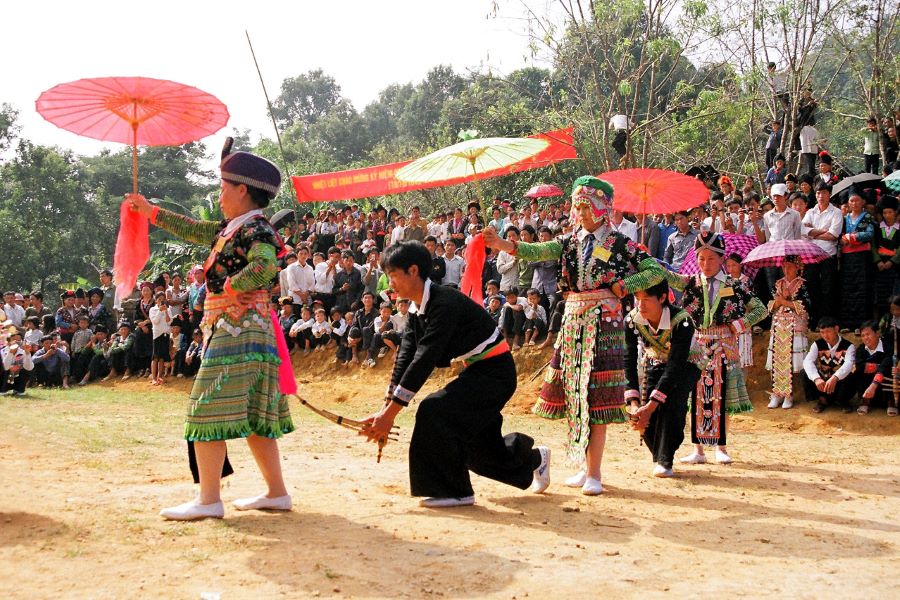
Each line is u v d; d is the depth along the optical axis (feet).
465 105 75.97
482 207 20.27
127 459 21.98
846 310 37.19
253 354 15.39
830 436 31.35
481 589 12.21
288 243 58.65
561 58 54.95
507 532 15.43
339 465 22.36
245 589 11.75
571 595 12.06
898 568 13.85
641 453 26.40
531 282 45.39
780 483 21.42
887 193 40.60
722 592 12.39
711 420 24.29
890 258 35.58
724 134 68.69
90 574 12.08
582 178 19.70
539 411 20.97
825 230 37.76
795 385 37.29
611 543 14.94
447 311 16.92
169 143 17.81
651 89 54.80
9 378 42.04
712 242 24.77
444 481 17.40
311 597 11.55
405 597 11.75
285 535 14.52
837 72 59.47
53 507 15.67
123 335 57.11
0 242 134.31
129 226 17.12
